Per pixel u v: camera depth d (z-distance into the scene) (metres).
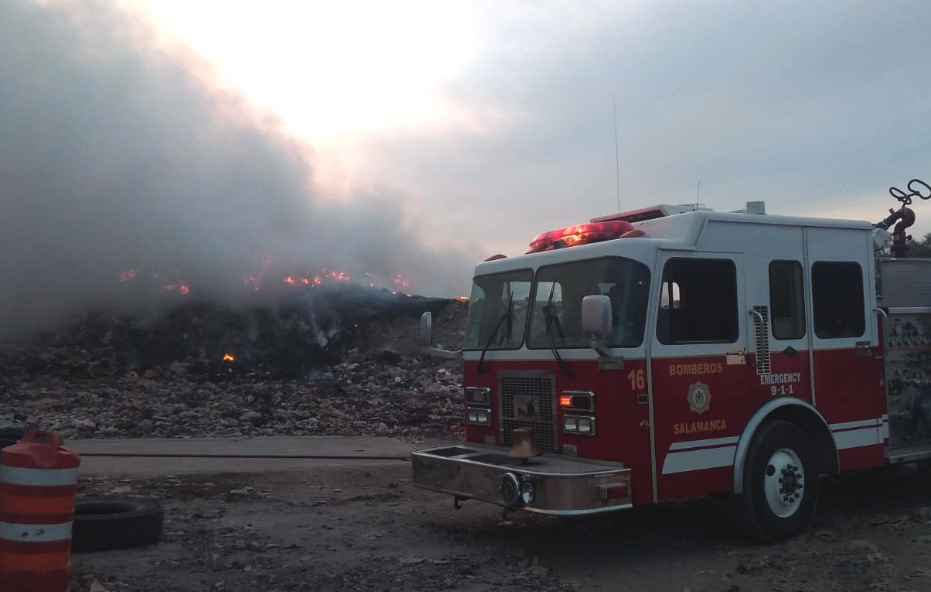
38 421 12.70
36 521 4.54
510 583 5.61
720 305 6.53
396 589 5.39
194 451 10.76
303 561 6.00
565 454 6.29
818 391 7.05
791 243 7.03
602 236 6.58
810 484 6.91
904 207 8.59
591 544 6.74
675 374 6.17
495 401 7.03
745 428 6.52
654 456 5.99
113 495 8.16
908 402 7.88
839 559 6.21
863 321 7.45
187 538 6.60
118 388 16.02
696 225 6.45
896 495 8.66
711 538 6.93
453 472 6.54
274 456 10.55
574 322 6.36
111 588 5.21
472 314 7.48
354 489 8.93
